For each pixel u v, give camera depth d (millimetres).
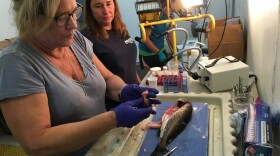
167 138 921
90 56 1172
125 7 3818
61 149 795
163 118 1039
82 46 1139
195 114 1086
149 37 2156
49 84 877
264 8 1268
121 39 1681
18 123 772
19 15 803
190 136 946
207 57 1851
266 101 1215
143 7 1755
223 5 3012
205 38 2178
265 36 1247
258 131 819
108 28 1630
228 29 1943
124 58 1643
